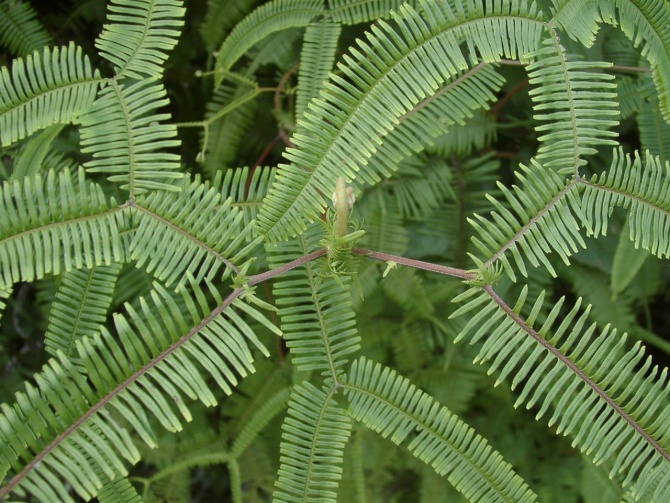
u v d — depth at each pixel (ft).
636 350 1.62
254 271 2.02
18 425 1.48
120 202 1.97
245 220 1.74
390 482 2.40
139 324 1.53
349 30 2.14
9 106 1.65
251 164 2.28
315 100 1.61
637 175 1.67
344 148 1.61
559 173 1.67
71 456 1.51
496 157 2.31
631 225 1.69
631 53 2.13
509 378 2.31
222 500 2.52
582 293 2.27
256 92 2.08
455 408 2.25
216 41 2.16
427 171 2.16
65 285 1.73
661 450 1.64
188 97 2.31
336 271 1.66
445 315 2.24
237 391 2.20
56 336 1.73
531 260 1.65
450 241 2.23
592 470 2.20
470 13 1.64
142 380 1.53
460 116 1.82
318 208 1.62
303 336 1.71
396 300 2.16
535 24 1.67
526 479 2.35
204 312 1.57
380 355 2.24
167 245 1.61
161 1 1.65
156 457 2.13
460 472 1.71
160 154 1.61
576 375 1.64
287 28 2.04
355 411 1.71
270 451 2.22
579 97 1.67
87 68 1.65
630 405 1.63
